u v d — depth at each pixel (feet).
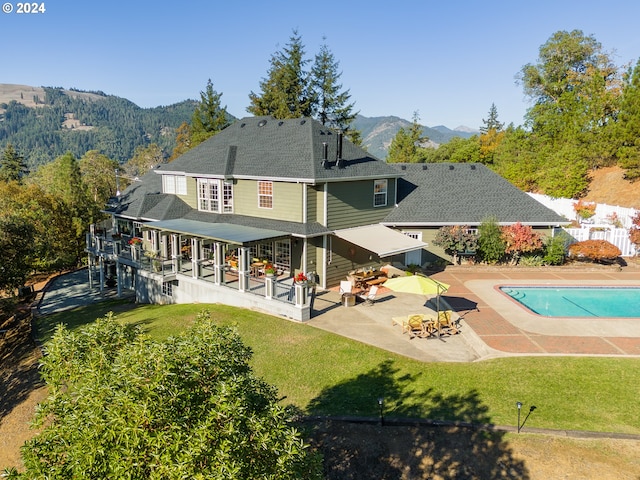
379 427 53.83
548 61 278.05
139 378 25.81
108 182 326.65
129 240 147.23
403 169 149.89
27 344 102.06
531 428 52.16
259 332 82.89
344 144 127.75
